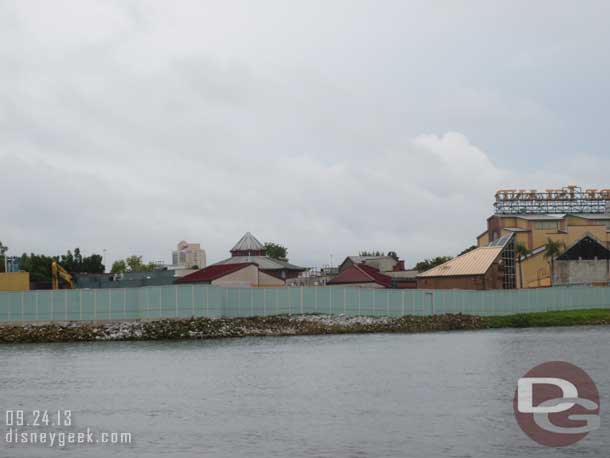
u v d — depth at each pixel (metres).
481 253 186.12
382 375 78.62
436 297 152.38
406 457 47.03
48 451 49.66
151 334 125.56
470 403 62.62
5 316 127.69
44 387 73.56
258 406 62.56
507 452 48.09
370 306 146.00
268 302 138.62
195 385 73.69
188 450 49.09
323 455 47.56
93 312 128.25
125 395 68.56
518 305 165.00
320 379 76.31
